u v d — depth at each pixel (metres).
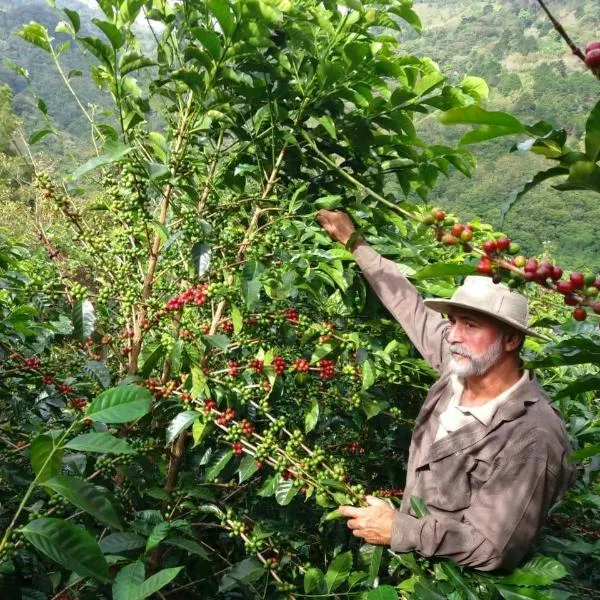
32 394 2.83
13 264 3.12
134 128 2.61
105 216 2.87
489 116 1.04
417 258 2.90
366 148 2.76
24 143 2.64
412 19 2.56
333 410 3.05
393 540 2.09
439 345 2.61
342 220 2.78
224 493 2.79
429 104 2.70
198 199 2.57
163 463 2.46
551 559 2.04
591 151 1.06
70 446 1.48
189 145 2.83
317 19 2.48
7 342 2.82
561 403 3.44
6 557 1.41
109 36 2.19
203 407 2.33
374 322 2.92
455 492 2.20
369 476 3.30
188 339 2.49
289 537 2.56
